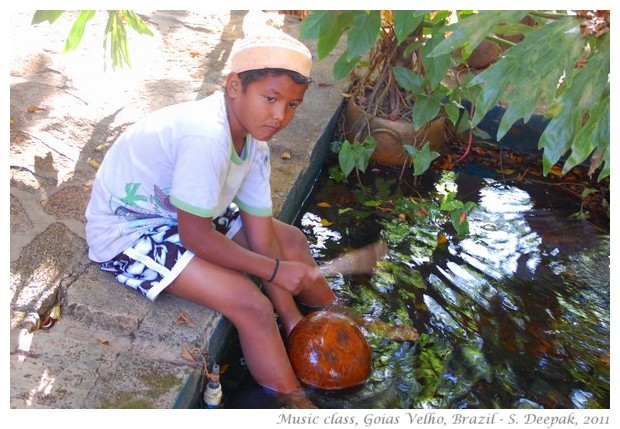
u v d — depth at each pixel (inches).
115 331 98.5
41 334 96.0
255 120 95.1
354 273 130.8
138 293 104.0
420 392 104.9
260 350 99.4
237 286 98.6
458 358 112.6
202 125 94.7
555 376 111.3
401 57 166.2
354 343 103.7
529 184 171.2
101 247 104.4
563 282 135.2
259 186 107.1
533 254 143.3
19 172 125.6
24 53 164.6
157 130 98.7
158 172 99.5
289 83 93.0
